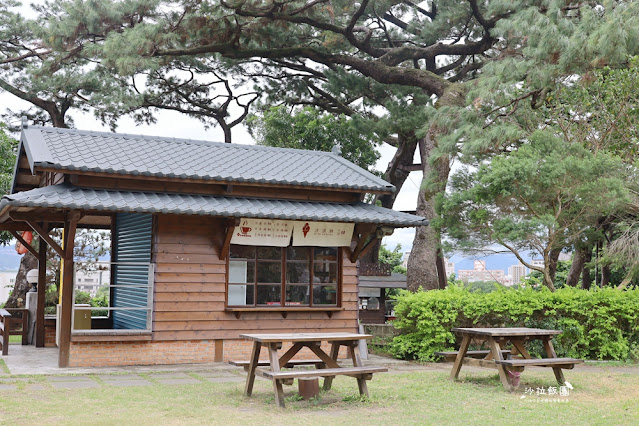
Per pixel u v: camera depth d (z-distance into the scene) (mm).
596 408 7926
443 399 8453
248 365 8625
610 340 13156
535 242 13516
